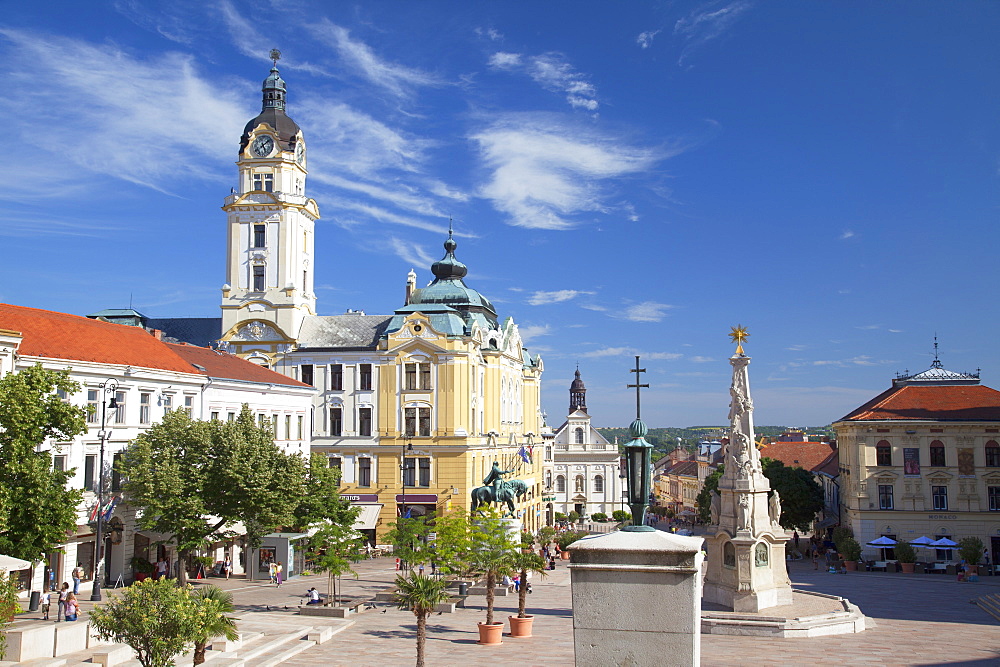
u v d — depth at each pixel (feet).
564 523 468.75
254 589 188.03
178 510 167.12
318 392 290.56
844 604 145.69
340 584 196.44
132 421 189.06
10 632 103.71
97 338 191.62
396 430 283.18
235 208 301.02
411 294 357.41
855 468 270.26
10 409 128.88
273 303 296.92
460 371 282.15
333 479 217.15
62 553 155.84
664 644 37.65
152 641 85.66
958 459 263.08
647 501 44.04
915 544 247.91
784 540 143.13
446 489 278.46
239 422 183.83
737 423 144.56
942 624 142.82
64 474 140.46
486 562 130.21
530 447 364.58
